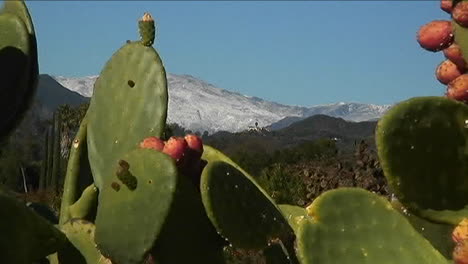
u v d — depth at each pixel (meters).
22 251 2.19
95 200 2.46
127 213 2.04
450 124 1.97
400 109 1.94
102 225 2.09
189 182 2.09
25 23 2.91
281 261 2.14
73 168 2.54
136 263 2.04
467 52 2.01
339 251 2.08
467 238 1.88
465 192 2.00
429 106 1.95
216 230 2.05
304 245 2.06
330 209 2.10
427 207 2.00
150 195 2.00
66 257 2.27
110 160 2.49
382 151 1.95
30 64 2.89
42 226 2.21
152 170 2.00
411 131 1.95
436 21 2.06
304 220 2.09
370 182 6.57
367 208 2.12
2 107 2.88
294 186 10.51
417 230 2.18
